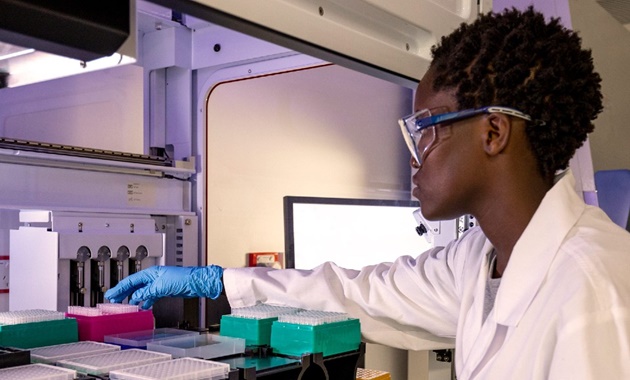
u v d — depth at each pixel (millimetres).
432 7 1193
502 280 861
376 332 1382
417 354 2242
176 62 2104
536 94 810
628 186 2312
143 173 1938
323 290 1381
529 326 800
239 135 2264
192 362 1103
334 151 2727
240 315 1291
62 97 1845
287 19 923
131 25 776
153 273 1534
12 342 1190
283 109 2453
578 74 834
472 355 898
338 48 1028
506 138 836
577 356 671
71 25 678
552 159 846
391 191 3084
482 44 847
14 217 1695
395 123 3125
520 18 858
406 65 1195
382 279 1372
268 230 2389
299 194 2535
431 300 1277
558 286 760
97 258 1634
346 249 2383
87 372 1051
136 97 2045
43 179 1694
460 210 928
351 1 1026
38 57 920
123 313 1381
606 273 726
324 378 1195
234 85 2236
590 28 3207
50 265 1539
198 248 2109
